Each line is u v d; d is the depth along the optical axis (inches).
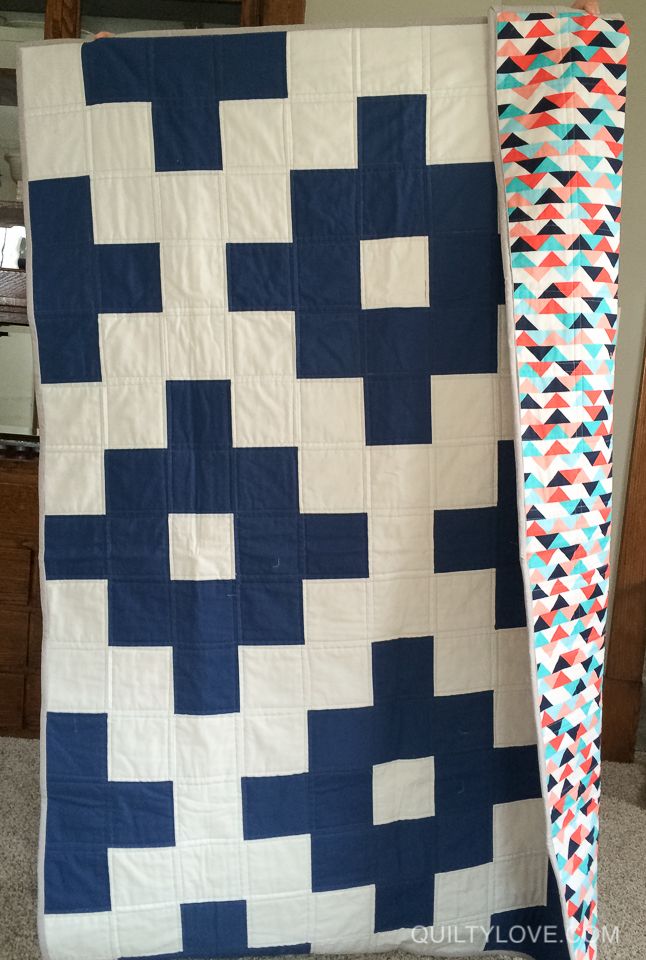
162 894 48.8
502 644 49.2
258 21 69.5
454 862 50.4
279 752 48.4
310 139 45.0
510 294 43.6
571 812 46.9
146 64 44.8
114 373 46.4
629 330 73.5
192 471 46.9
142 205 45.6
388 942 50.6
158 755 48.1
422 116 44.9
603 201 43.7
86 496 47.1
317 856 49.3
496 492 47.8
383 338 46.3
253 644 47.8
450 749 49.6
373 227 45.6
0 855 58.4
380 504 47.3
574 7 45.9
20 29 70.5
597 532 46.2
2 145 71.7
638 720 80.2
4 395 78.0
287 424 46.7
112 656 47.7
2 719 75.8
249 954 49.8
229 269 45.8
